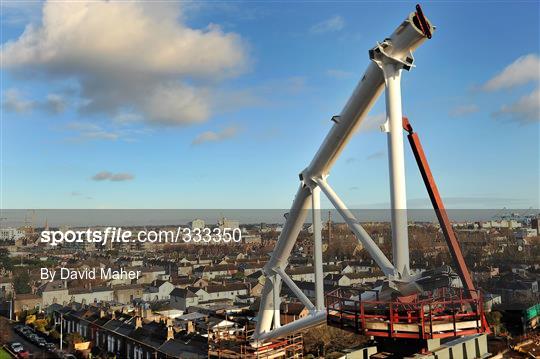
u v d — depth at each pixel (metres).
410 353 16.50
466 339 19.66
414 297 16.36
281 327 25.02
